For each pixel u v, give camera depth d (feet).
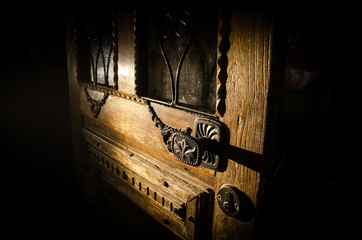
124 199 2.14
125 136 2.03
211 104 1.35
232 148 1.21
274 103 1.13
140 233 2.02
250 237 1.23
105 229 2.62
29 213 2.91
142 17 1.63
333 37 3.66
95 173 2.54
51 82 3.15
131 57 1.72
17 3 2.71
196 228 1.42
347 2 2.85
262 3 0.98
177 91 1.52
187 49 1.41
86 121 2.60
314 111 5.66
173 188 1.55
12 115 2.98
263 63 1.03
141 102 1.75
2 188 3.04
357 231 2.94
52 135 3.29
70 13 2.34
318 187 3.82
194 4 1.34
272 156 1.27
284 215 3.21
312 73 4.96
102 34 2.07
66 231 2.68
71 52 2.50
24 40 2.87
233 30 1.10
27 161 3.16
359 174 4.01
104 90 2.12
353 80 4.59
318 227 3.03
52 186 3.36
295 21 3.40
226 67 1.16
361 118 4.63
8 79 2.88
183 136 1.21
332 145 4.76
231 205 1.25
